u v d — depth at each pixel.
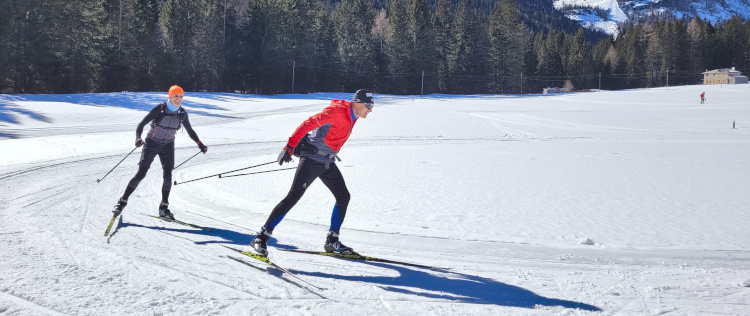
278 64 79.75
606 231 6.04
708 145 21.78
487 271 4.32
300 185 4.40
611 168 13.09
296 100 56.75
